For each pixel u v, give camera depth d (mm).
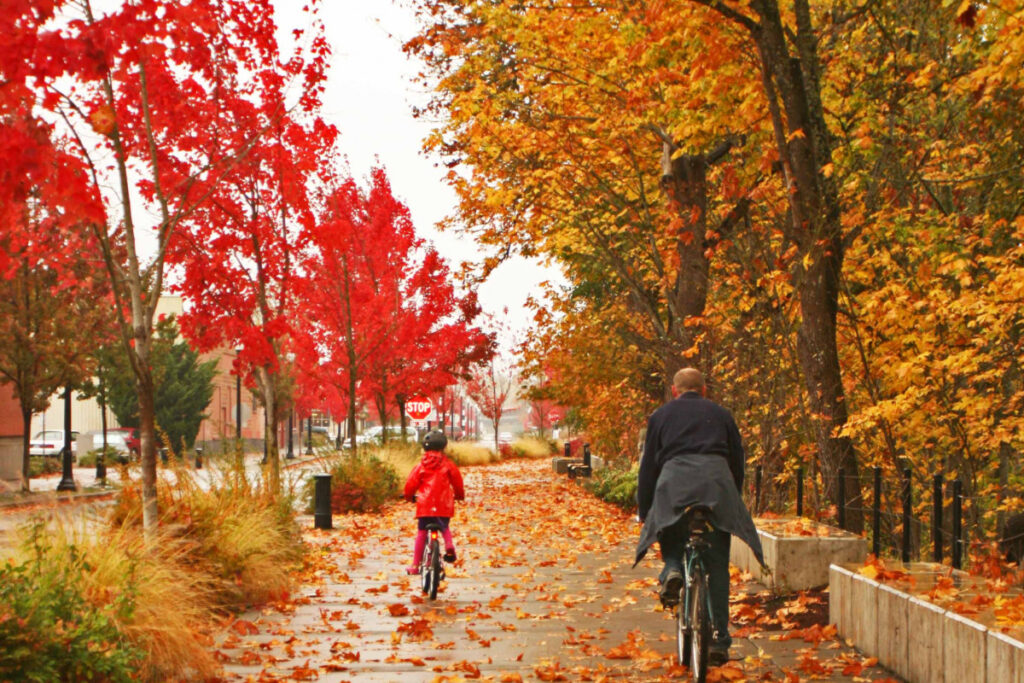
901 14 13164
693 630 6746
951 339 11234
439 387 35219
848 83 13359
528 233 22547
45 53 8406
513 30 16812
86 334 31625
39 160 8461
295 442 94562
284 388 58594
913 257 12773
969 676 5961
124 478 10562
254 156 14172
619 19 15492
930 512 12789
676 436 7074
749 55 12914
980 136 12797
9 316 29312
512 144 18344
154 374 45469
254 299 15516
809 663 7195
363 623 9500
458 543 16484
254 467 16109
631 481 21734
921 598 6805
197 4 9555
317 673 7340
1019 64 10680
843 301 14203
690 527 6688
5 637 5836
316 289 26031
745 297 14508
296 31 13953
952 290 12070
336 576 12664
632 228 19219
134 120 11141
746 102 13203
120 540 8328
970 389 11820
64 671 6016
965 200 13312
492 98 18172
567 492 28250
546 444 63094
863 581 7699
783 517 12594
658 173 19625
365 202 27500
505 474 39656
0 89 8406
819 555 10148
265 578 10797
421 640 8672
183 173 13148
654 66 14945
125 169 9828
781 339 14398
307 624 9430
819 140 12195
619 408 28859
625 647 8023
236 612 9984
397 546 16234
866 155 12852
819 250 12016
